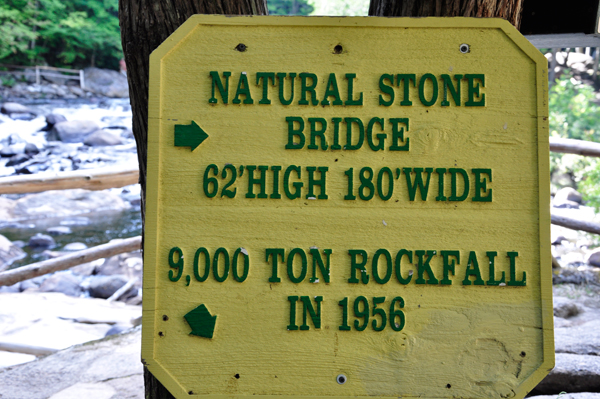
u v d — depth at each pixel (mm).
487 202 1459
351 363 1433
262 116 1479
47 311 5543
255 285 1448
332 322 1441
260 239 1455
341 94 1482
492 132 1473
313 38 1488
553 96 11625
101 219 10922
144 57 1792
